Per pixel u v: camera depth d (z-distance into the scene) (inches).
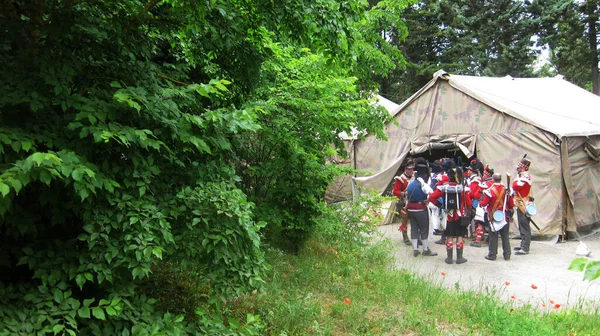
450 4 1202.0
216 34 153.9
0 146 96.0
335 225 285.4
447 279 288.4
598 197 425.4
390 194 502.0
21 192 108.7
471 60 1210.0
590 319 207.5
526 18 1125.7
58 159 87.6
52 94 112.7
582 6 1093.1
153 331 109.2
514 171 413.7
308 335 166.7
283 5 151.1
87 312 101.7
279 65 235.9
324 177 264.8
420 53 1249.4
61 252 111.7
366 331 179.2
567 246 378.0
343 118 257.4
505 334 182.7
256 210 246.2
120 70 134.4
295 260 252.4
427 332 179.0
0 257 110.6
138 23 141.5
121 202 112.5
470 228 414.0
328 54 171.2
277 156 251.8
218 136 133.8
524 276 296.4
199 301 163.9
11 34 118.3
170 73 182.1
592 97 601.9
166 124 119.3
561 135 380.2
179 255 123.9
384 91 1259.2
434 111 477.4
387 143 511.2
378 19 313.0
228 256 126.3
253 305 182.4
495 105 426.0
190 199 127.0
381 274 255.1
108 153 117.5
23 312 100.2
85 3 138.7
